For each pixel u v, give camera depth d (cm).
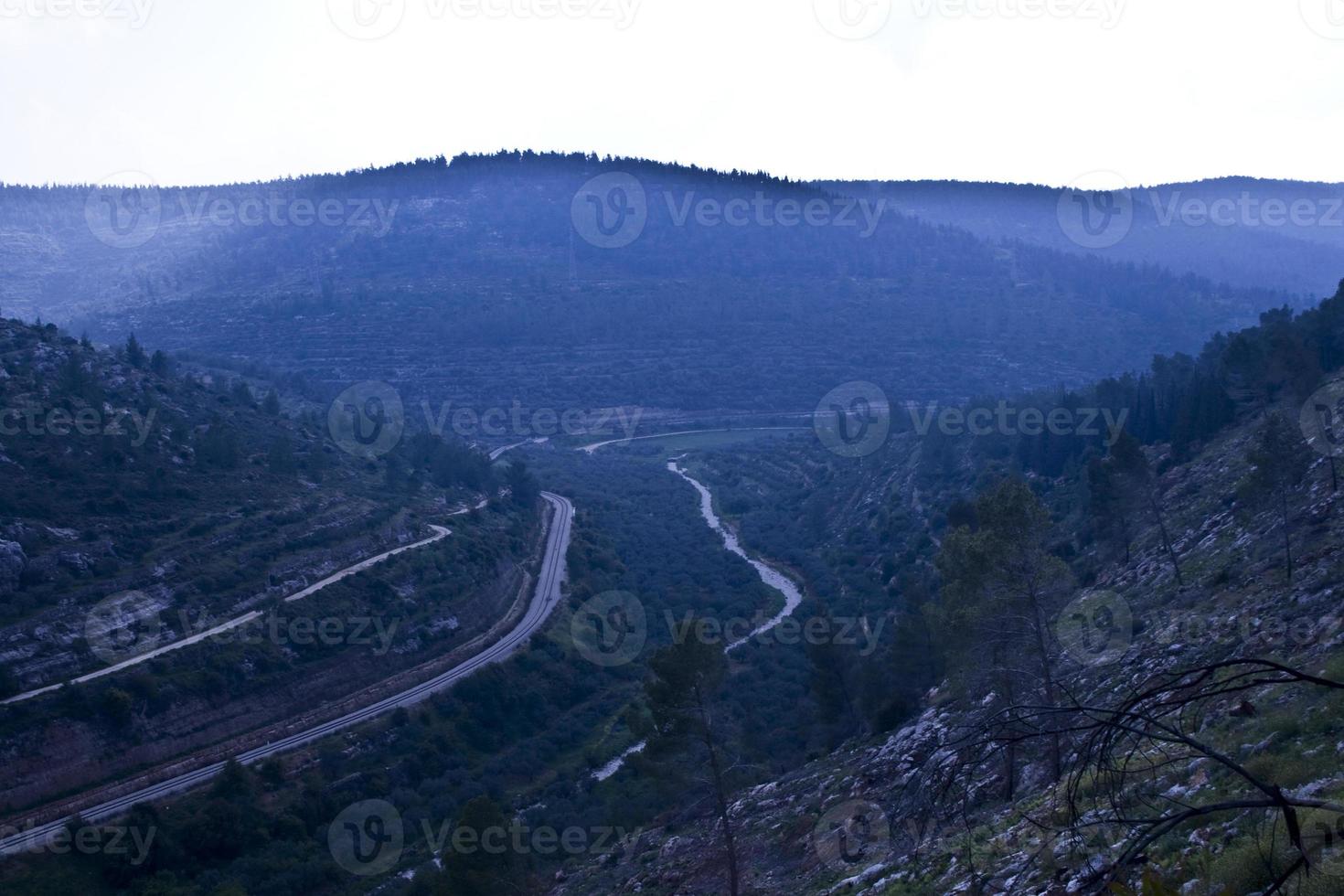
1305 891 865
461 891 2858
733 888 2325
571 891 2970
